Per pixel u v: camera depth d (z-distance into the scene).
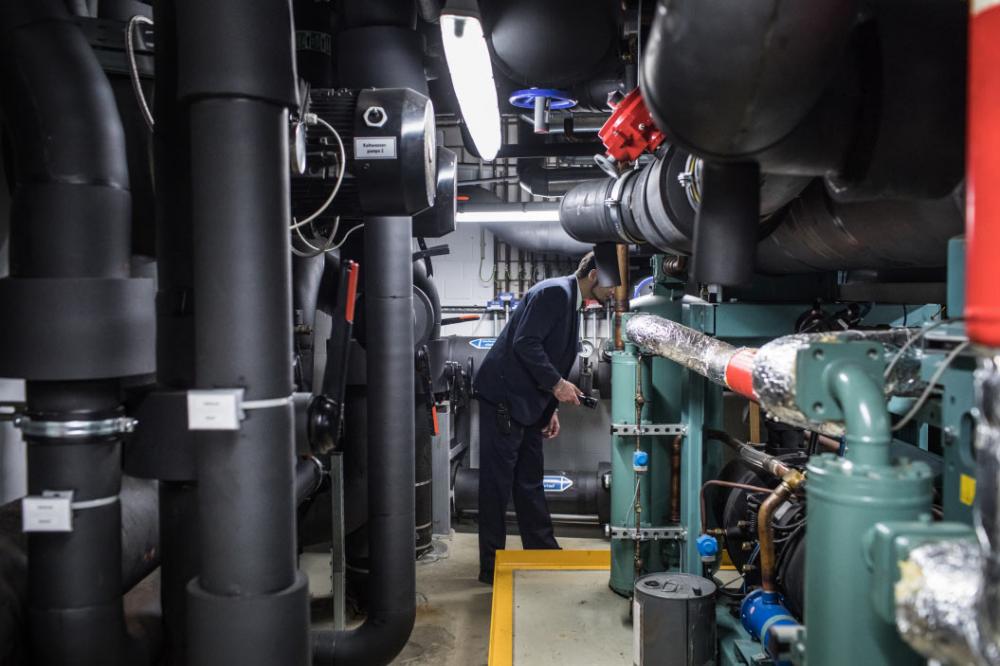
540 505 3.29
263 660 1.07
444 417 3.76
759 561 1.74
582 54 1.92
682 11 0.72
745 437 3.71
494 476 3.21
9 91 1.15
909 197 0.90
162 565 1.34
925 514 0.73
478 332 4.49
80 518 1.18
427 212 2.28
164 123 1.27
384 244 2.23
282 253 1.10
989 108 0.48
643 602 1.74
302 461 2.23
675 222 1.47
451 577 3.30
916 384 1.02
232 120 1.04
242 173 1.05
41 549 1.18
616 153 1.64
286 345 1.11
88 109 1.17
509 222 4.14
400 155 1.58
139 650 1.30
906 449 1.56
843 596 0.74
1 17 1.14
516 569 2.75
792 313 2.05
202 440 1.08
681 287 2.42
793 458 1.85
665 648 1.72
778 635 1.15
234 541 1.07
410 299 2.25
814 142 0.87
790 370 0.94
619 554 2.51
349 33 2.18
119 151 1.23
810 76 0.75
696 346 1.70
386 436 2.21
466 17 1.46
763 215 1.32
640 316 2.25
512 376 3.17
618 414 2.49
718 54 0.73
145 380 1.37
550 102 2.68
